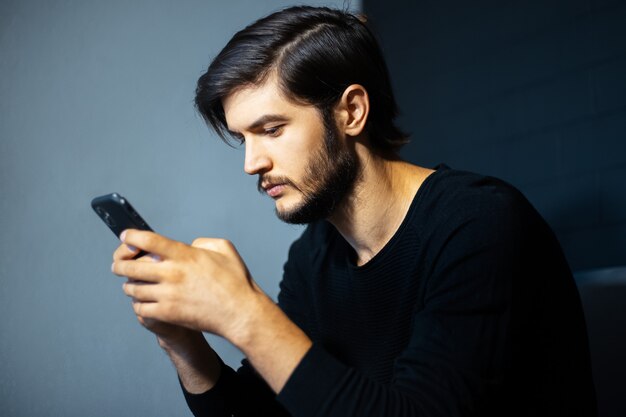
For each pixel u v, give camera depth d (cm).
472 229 93
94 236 179
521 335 95
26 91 185
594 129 260
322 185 100
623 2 255
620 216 251
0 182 182
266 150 99
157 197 179
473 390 84
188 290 78
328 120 100
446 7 311
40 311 178
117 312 176
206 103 102
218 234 176
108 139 182
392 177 108
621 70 254
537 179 275
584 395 100
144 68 184
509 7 289
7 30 188
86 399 173
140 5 187
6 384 176
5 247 181
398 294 104
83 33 186
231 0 184
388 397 80
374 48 109
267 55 98
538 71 278
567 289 102
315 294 117
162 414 171
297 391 79
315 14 104
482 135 293
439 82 310
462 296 90
